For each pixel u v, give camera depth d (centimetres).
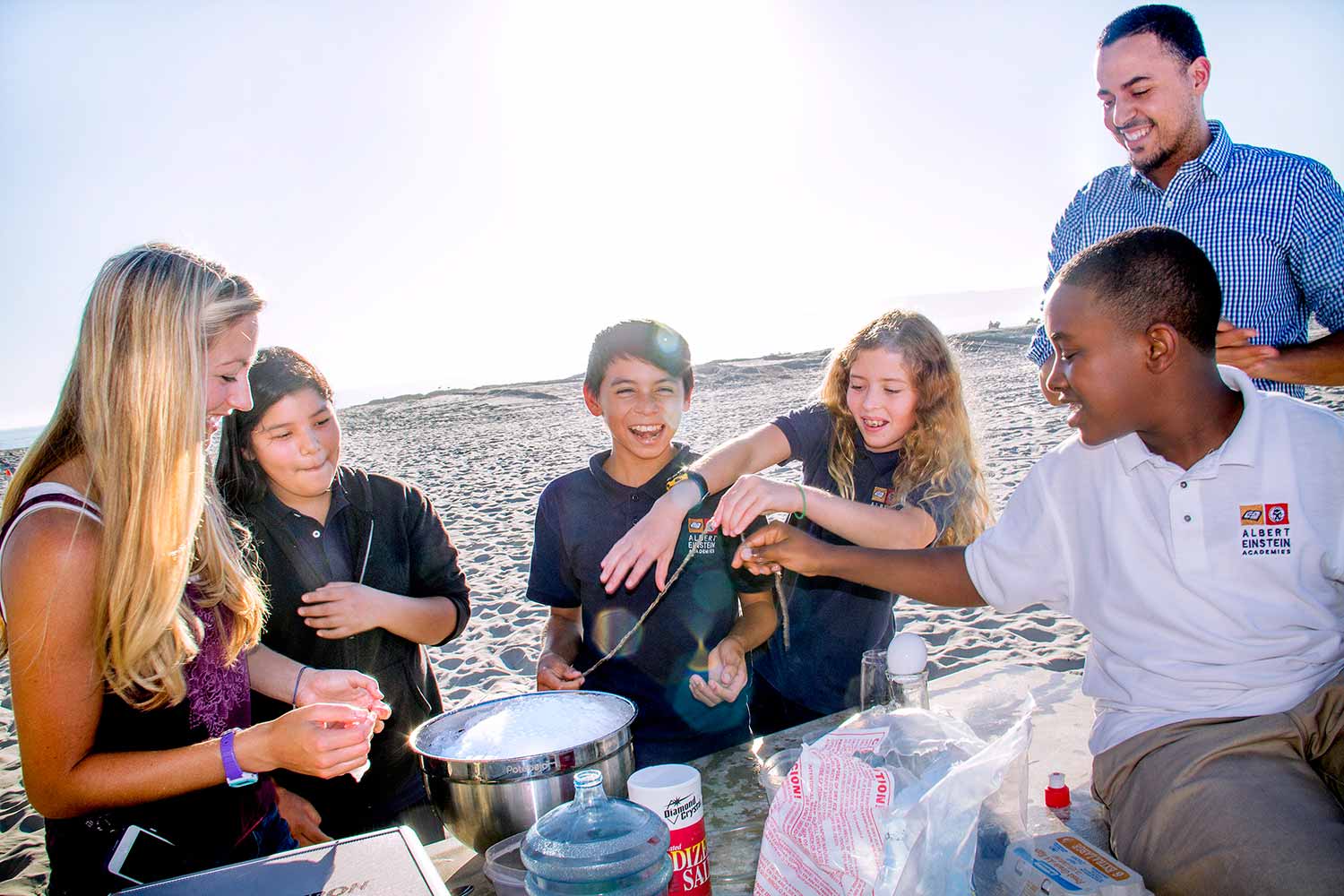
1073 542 195
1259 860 149
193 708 184
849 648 270
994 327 2889
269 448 239
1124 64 302
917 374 250
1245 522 172
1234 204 300
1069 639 471
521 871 152
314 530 253
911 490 254
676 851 151
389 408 3086
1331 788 173
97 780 164
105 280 163
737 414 1689
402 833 152
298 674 213
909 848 138
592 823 136
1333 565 167
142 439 160
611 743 164
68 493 162
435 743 173
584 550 262
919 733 164
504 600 644
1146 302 161
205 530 188
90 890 171
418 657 271
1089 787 204
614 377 251
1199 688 179
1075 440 198
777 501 217
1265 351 228
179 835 179
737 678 232
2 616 163
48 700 161
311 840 243
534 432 1870
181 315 163
